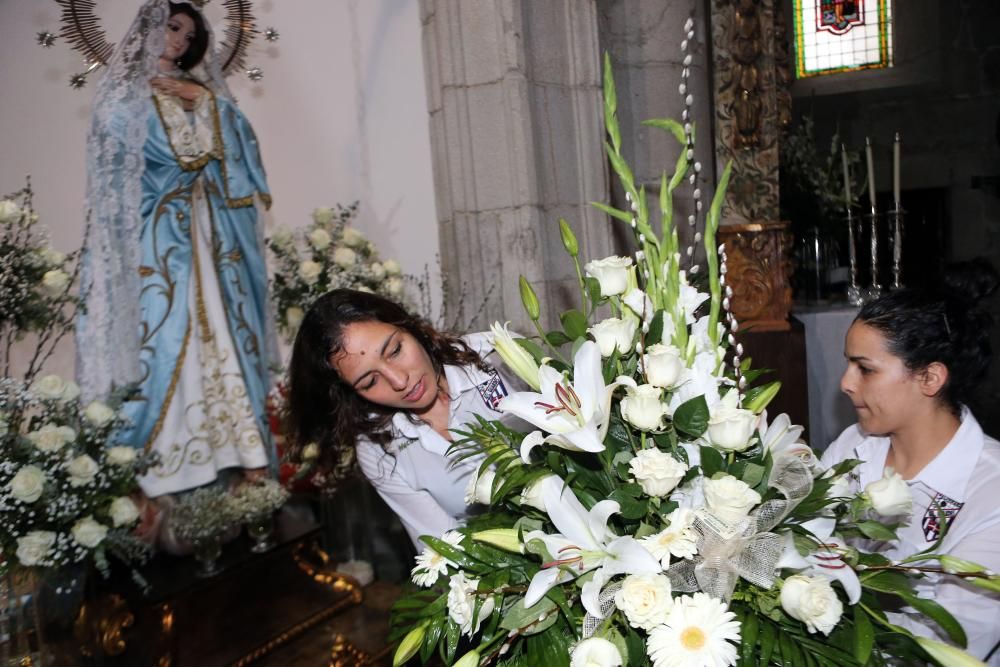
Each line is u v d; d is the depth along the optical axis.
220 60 3.48
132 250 2.73
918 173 5.53
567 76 3.13
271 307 3.25
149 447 2.73
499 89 2.97
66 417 2.39
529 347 1.08
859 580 0.93
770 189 3.27
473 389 1.79
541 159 3.04
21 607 2.24
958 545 1.20
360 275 3.12
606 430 0.92
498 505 1.16
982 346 1.23
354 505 3.31
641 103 3.45
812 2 5.59
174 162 2.83
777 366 2.93
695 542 0.86
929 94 5.47
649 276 1.00
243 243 3.08
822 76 5.61
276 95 3.80
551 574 0.87
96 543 2.25
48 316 2.57
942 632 1.12
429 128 3.37
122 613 2.56
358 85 3.60
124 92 2.72
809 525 0.95
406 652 0.96
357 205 3.72
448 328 3.22
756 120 3.25
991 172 5.41
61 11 3.48
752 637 0.84
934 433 1.27
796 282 4.21
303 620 2.85
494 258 3.09
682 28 3.44
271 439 3.13
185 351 2.84
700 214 3.43
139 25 2.73
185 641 2.70
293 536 2.97
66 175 3.56
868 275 4.53
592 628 0.88
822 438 3.30
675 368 0.91
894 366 1.23
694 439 0.96
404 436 1.78
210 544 2.71
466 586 0.94
